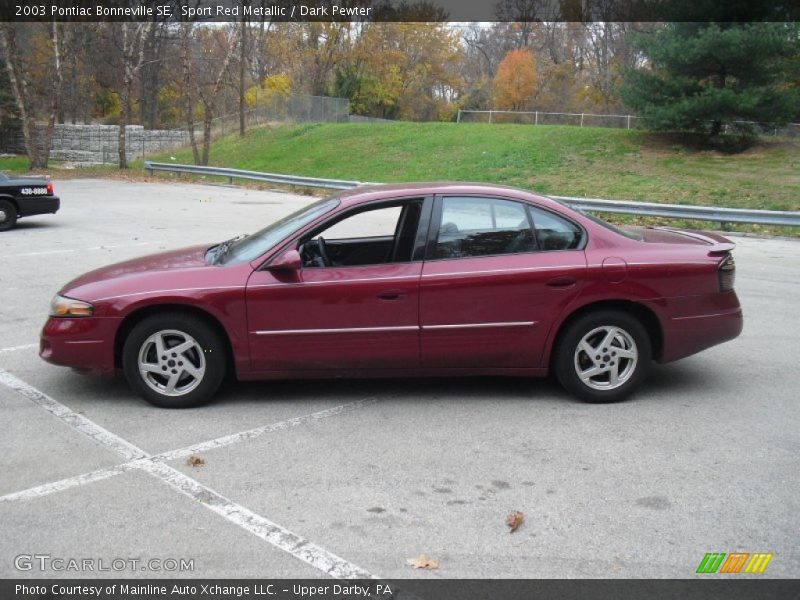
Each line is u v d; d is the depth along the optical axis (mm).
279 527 3836
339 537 3734
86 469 4523
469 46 71062
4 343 7262
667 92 25078
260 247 5598
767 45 22625
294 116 43281
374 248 5672
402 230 5488
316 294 5316
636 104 25578
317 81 52719
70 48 46031
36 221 16781
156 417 5379
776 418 5293
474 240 5473
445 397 5762
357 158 32719
